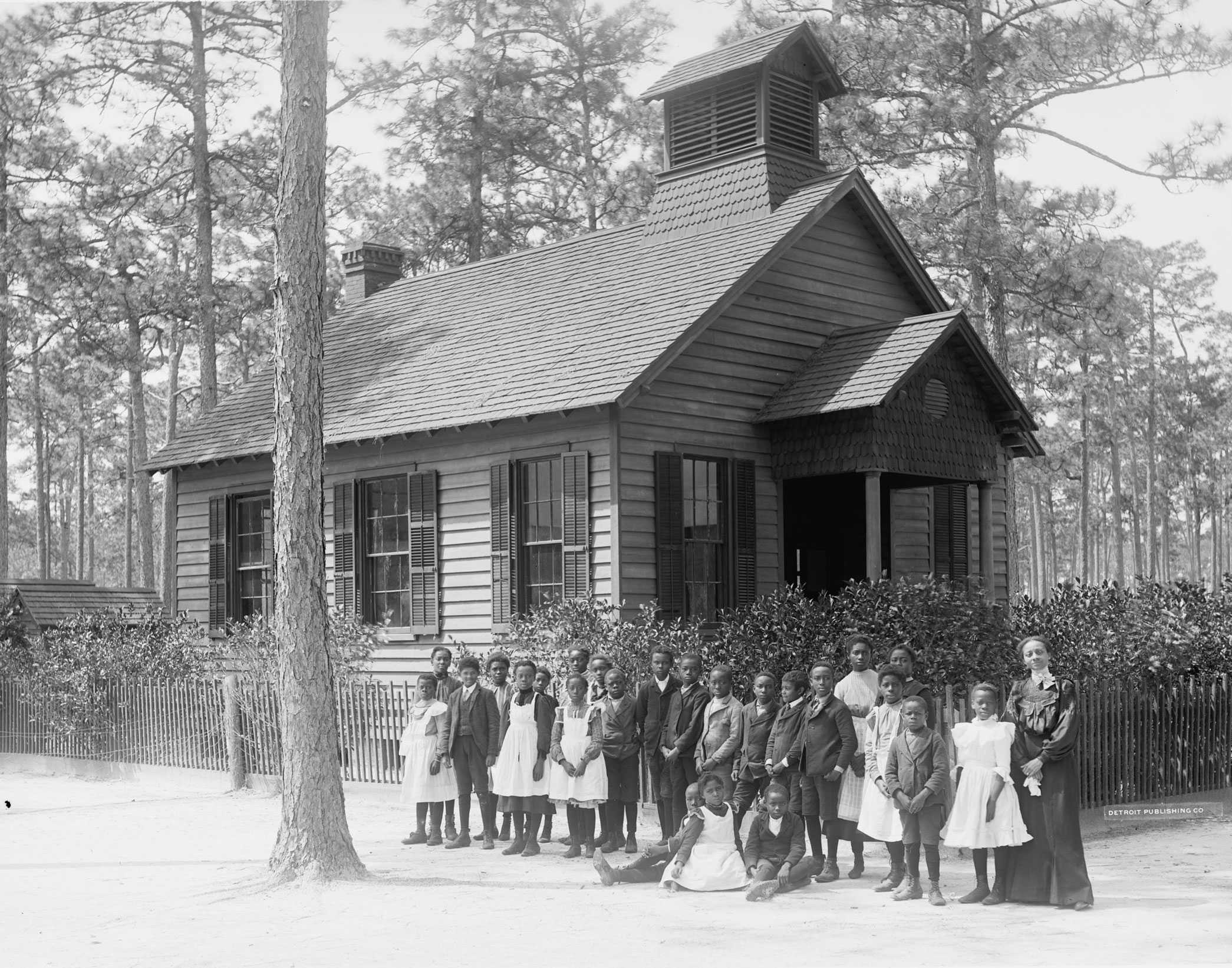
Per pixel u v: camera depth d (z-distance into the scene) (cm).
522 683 1365
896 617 1602
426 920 1008
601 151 3941
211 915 1053
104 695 2259
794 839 1155
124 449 7569
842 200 2141
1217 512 8488
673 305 1948
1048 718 1053
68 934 988
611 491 1798
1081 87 2812
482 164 3847
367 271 2920
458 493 2031
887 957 859
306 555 1234
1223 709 1758
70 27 3241
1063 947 882
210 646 2430
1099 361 6288
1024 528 8412
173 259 3891
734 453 1930
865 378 1881
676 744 1278
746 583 1914
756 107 2184
